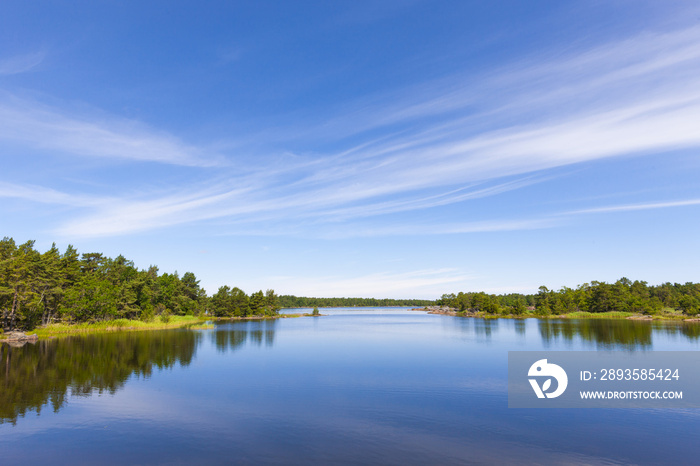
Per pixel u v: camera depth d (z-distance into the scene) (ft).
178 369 165.37
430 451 79.92
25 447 79.92
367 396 122.01
